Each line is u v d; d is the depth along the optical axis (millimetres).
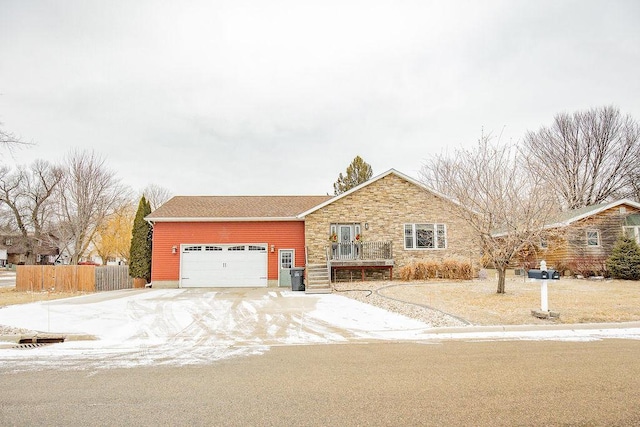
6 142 17562
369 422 4223
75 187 32781
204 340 9203
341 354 7602
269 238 23797
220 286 23297
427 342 8664
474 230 14773
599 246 23656
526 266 23641
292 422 4254
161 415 4516
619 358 6914
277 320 11641
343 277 22219
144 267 24781
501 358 7031
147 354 7832
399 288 17406
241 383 5746
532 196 13859
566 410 4496
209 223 23656
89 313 13078
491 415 4371
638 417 4277
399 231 22906
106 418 4438
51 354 7914
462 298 14227
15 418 4445
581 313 11219
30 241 46688
